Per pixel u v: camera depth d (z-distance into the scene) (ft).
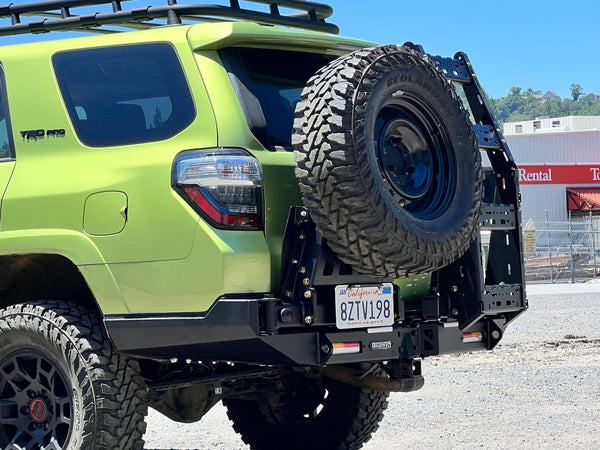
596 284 98.84
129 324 14.65
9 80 16.39
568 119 317.83
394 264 14.39
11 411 15.93
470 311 16.57
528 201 211.20
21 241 15.51
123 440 14.93
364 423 19.11
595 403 26.45
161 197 14.40
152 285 14.46
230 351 14.26
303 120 14.11
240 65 15.06
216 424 24.81
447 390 29.32
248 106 14.76
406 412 25.58
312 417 19.77
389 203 14.29
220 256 13.84
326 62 16.51
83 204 15.08
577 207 208.85
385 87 14.57
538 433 22.24
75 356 14.80
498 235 17.90
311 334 14.48
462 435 22.15
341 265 14.74
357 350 14.99
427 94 15.39
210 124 14.46
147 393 15.24
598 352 37.99
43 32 17.35
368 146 14.08
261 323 13.93
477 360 36.42
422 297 16.93
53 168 15.62
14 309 15.37
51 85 16.01
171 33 15.14
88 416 14.71
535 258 140.26
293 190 14.80
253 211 14.17
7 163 16.15
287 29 15.51
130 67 15.35
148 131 14.98
